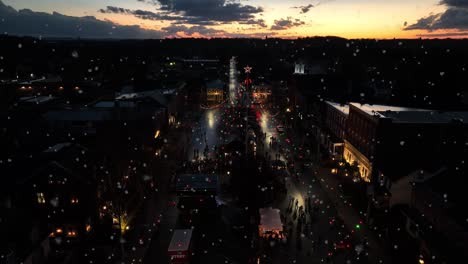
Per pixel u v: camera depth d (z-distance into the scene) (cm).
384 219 3800
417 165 4103
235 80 16400
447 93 7769
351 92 8300
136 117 6009
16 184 3322
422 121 4444
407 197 3972
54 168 3328
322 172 5325
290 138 7306
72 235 3381
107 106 6694
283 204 4225
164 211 4028
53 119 5784
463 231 2730
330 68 11850
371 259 3131
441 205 3095
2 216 2756
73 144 3994
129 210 3912
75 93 9200
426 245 3031
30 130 5484
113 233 3497
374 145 4519
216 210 3950
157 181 4844
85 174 3512
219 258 3175
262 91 12619
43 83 9256
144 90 10038
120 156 4250
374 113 4725
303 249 3288
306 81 9469
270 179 4666
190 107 11000
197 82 13125
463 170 3566
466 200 3006
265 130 8031
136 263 3092
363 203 4175
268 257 3162
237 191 4425
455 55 8912
